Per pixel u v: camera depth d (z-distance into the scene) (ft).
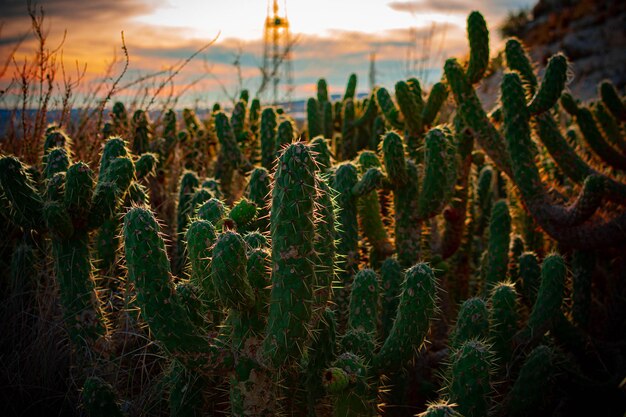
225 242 5.22
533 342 8.29
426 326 6.53
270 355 5.46
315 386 6.35
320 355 6.29
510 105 11.60
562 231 10.98
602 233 10.51
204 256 5.82
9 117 12.50
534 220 12.12
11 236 9.91
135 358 8.16
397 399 7.97
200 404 6.59
